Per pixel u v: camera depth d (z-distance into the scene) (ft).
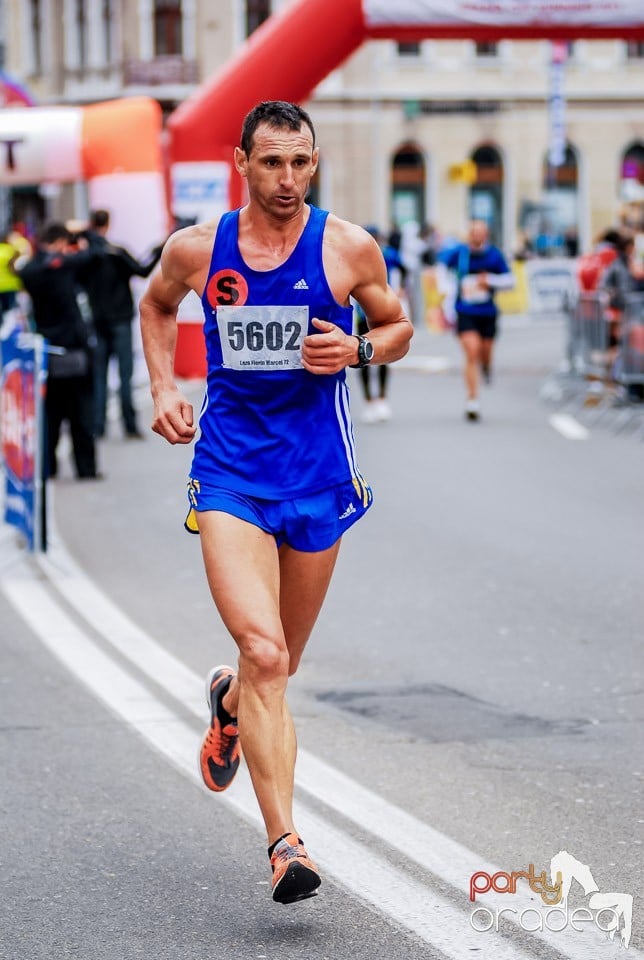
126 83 326.65
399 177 342.23
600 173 347.77
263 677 31.12
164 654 53.67
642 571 67.05
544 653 53.26
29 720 45.88
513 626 57.31
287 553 33.30
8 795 39.17
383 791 38.93
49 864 34.32
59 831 36.50
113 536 76.64
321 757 41.86
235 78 148.46
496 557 70.44
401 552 71.87
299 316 32.30
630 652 53.26
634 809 37.40
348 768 40.88
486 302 122.11
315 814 37.22
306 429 32.65
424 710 46.39
